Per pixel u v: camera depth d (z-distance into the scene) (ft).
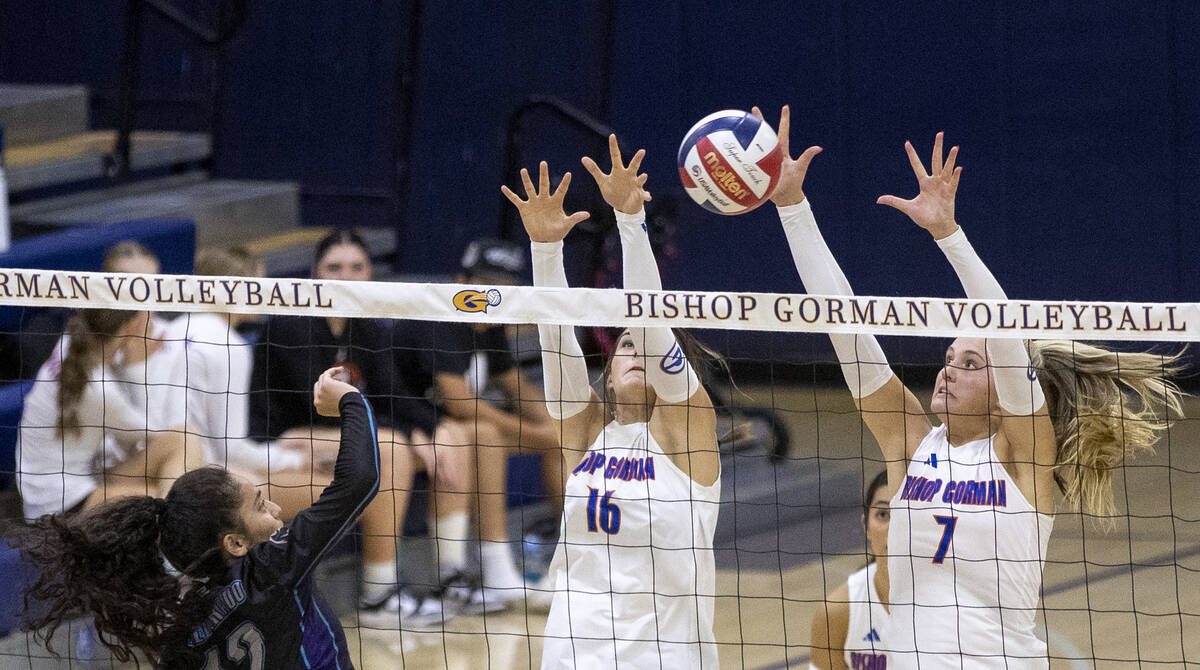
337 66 88.02
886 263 86.58
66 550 21.15
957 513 25.71
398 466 44.91
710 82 87.71
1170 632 41.88
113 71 87.40
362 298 25.40
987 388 26.18
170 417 39.91
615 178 25.81
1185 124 80.38
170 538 21.53
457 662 41.11
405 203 78.95
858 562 51.37
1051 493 26.07
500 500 48.49
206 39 68.69
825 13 85.92
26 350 50.26
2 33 88.53
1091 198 82.84
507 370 50.65
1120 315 24.35
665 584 25.86
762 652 41.19
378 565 44.83
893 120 85.71
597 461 26.91
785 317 25.02
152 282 25.68
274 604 21.39
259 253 69.31
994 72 83.66
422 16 83.30
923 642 25.66
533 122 88.38
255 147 89.35
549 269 26.81
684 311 24.97
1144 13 80.53
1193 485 60.75
